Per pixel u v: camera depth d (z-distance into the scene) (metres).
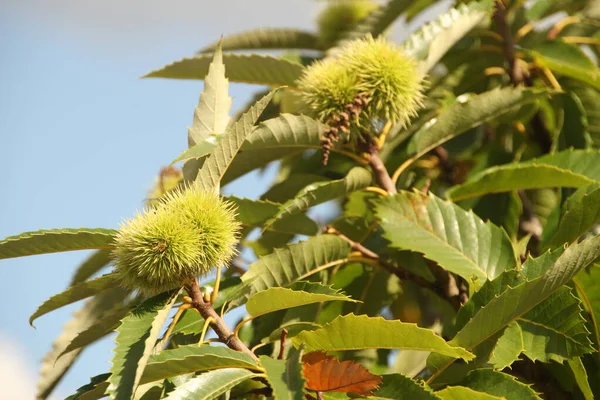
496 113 8.16
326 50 10.71
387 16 9.55
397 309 9.30
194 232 5.86
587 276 6.82
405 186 9.01
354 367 5.49
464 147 9.74
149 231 5.82
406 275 7.82
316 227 8.10
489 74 9.80
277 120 7.30
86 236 6.28
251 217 7.76
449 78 9.73
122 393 5.07
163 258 5.75
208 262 5.94
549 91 8.06
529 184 8.06
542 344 6.25
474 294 6.30
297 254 7.14
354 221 8.12
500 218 8.61
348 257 7.57
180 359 5.32
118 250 5.97
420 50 8.48
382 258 8.51
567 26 9.96
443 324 9.28
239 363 5.49
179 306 6.09
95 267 8.12
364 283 8.40
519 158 9.44
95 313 8.18
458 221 7.40
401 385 5.62
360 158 7.79
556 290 6.18
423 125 8.60
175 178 9.59
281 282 7.14
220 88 7.12
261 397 6.66
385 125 7.81
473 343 5.94
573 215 7.09
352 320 5.65
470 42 10.06
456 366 6.07
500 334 5.91
